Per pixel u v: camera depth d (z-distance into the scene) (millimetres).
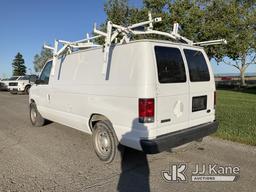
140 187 3711
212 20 16734
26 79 22734
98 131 4684
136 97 3793
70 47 5598
